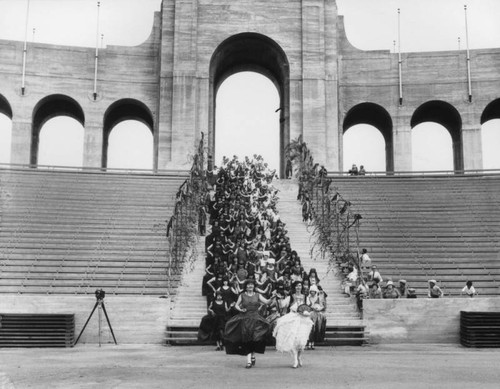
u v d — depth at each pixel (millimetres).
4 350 16766
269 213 25422
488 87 42344
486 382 10805
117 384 10586
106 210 27812
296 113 39688
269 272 18531
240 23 40438
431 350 17125
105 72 42406
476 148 41844
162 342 18391
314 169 30219
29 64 41406
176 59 39469
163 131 39000
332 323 18953
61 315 17672
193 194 27219
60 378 11359
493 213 28469
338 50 43594
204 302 20156
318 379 11172
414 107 42781
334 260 23578
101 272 22250
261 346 12992
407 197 30812
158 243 24594
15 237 24641
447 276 23078
